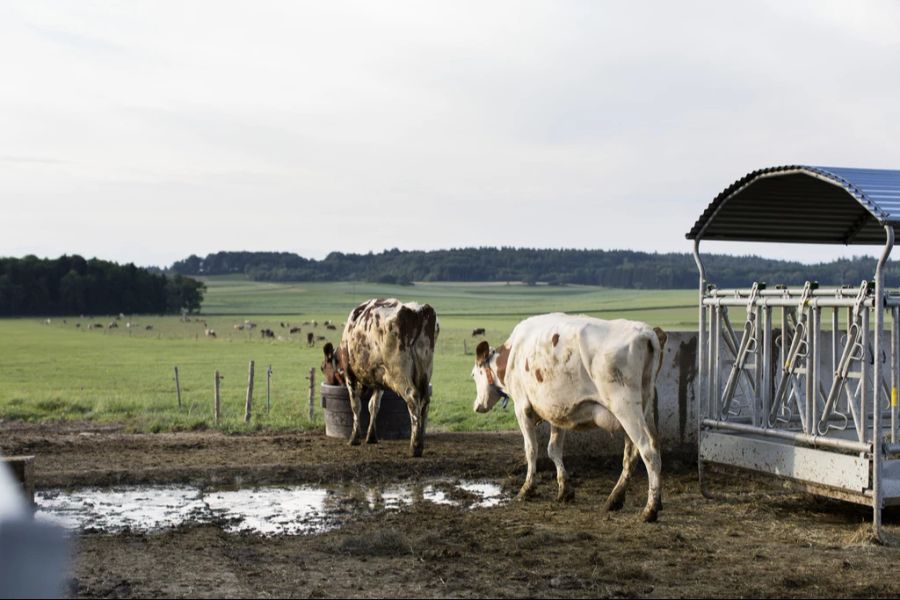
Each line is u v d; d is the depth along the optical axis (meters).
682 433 14.78
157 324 121.31
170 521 10.77
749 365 11.95
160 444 16.11
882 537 9.50
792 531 10.15
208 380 34.88
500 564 8.48
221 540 9.61
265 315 164.12
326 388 17.20
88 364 45.88
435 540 9.51
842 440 10.05
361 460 14.45
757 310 11.50
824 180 10.21
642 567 8.39
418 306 15.58
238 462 14.27
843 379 10.20
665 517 10.89
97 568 8.27
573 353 10.97
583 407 11.09
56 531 8.18
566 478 11.83
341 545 9.16
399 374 15.30
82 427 19.14
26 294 169.88
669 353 14.67
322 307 199.62
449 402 24.91
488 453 15.34
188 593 7.40
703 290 12.45
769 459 11.12
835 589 7.64
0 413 21.47
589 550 9.09
